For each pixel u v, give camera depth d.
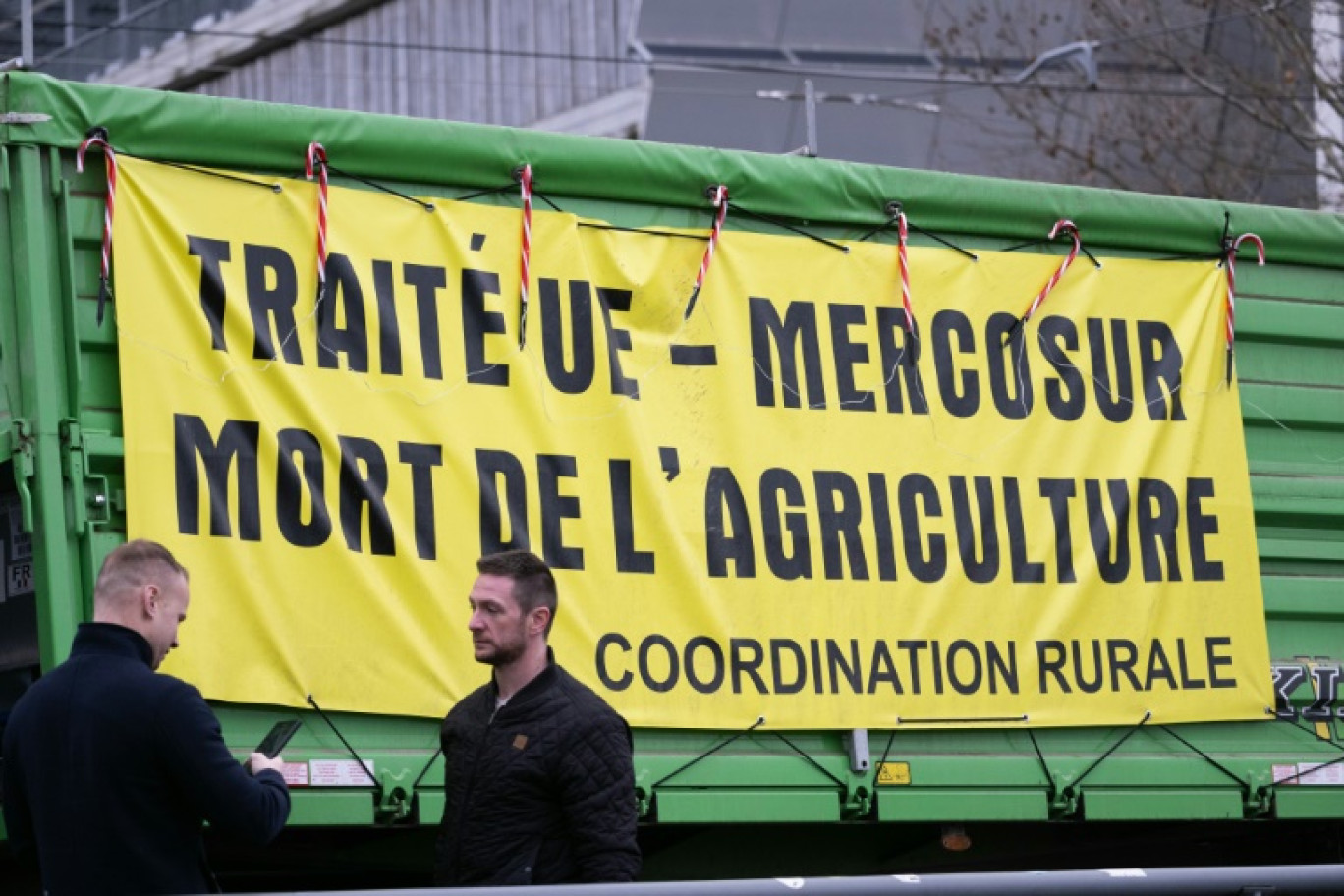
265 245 8.05
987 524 9.23
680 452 8.69
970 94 26.11
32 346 7.55
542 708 7.14
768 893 5.14
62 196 7.70
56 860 6.25
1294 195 25.30
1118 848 10.62
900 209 9.36
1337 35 23.92
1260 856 10.92
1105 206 9.84
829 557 8.88
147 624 6.48
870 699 8.82
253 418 7.88
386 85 24.78
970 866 10.10
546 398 8.47
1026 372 9.48
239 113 8.06
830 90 25.20
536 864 7.07
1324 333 10.38
